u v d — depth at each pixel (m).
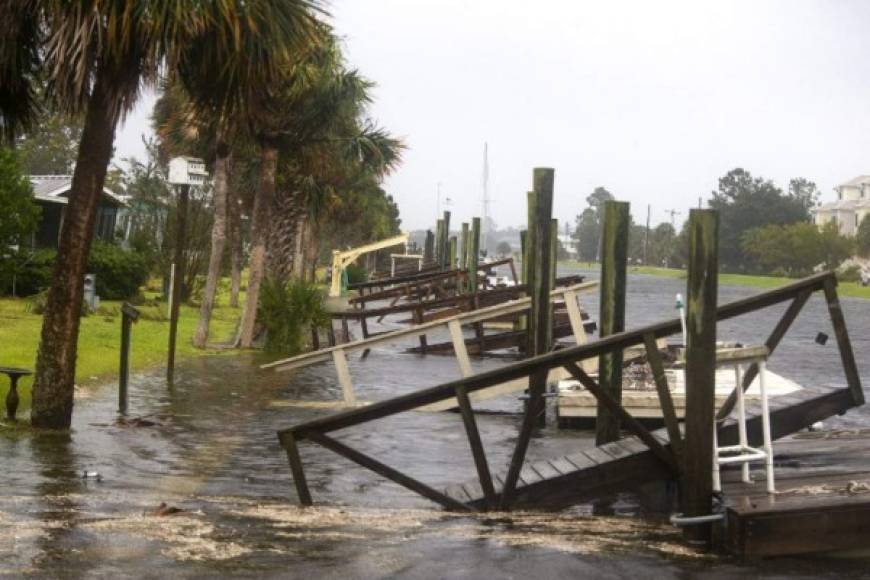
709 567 8.89
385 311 29.94
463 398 10.83
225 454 13.80
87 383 19.39
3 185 32.53
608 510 11.51
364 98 26.91
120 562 8.29
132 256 40.62
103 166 14.41
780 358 32.59
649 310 57.66
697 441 9.49
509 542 9.52
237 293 44.06
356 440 15.59
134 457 13.17
